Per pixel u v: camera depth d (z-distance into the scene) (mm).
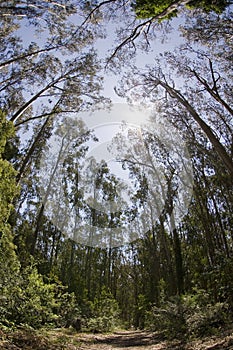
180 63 15688
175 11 9227
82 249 33875
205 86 15570
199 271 19297
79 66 15680
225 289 9938
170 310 12148
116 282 40062
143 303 26109
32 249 20547
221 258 10391
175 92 16000
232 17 11445
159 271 27109
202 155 18797
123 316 41344
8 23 13680
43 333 9703
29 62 15375
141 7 9008
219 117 17203
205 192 19391
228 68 14664
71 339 10680
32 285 10453
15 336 7410
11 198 8680
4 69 15430
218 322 9586
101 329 18781
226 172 17734
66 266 30047
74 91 16266
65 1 11484
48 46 14844
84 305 20922
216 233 18953
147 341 12531
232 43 13078
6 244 8609
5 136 8898
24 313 9367
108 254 35250
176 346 9109
